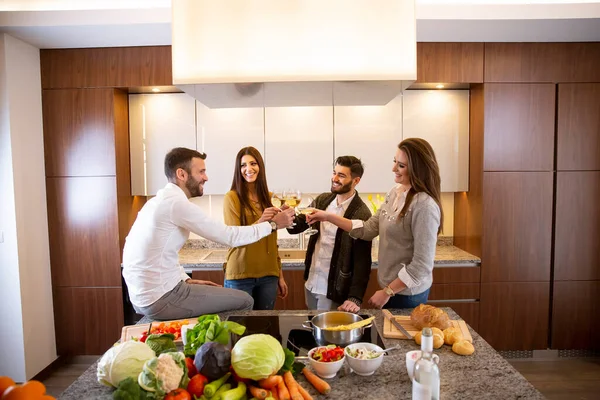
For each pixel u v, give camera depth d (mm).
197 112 3459
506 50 3219
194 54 1360
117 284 3340
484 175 3273
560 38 3127
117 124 3307
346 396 1238
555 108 3277
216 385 1160
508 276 3328
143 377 1101
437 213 1911
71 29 2814
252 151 2438
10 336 3059
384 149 3473
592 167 3293
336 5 1348
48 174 3301
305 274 2557
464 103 3457
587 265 3344
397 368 1406
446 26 2832
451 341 1559
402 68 1360
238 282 2430
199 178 1985
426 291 2070
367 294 3297
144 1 2889
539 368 3293
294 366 1326
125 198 3449
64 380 3180
